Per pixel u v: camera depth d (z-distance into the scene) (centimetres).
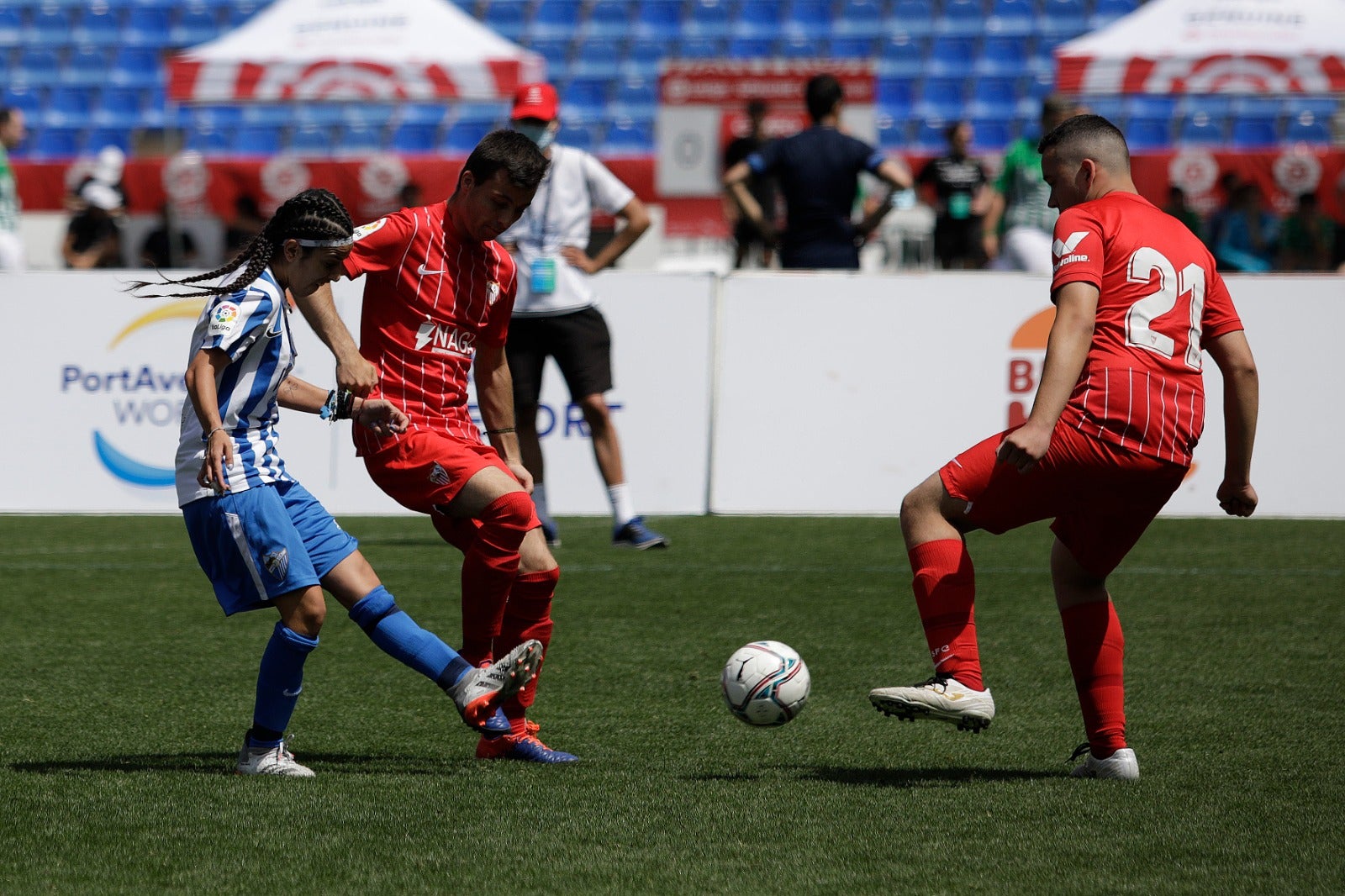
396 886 1072
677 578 2577
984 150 7131
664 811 1274
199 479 1317
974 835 1203
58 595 2427
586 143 7312
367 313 1542
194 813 1254
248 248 1386
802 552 2867
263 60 5062
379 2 5153
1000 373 3347
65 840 1176
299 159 6019
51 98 7588
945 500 1380
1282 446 3331
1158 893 1060
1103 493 1353
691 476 3378
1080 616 1431
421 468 1502
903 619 2245
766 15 7762
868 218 3472
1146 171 6147
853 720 1666
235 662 1952
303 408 1436
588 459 3391
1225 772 1424
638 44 7700
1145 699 1755
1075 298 1316
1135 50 5209
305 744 1555
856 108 5984
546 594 1555
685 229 5856
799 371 3375
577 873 1102
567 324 2830
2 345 3400
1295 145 6944
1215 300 1405
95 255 5134
